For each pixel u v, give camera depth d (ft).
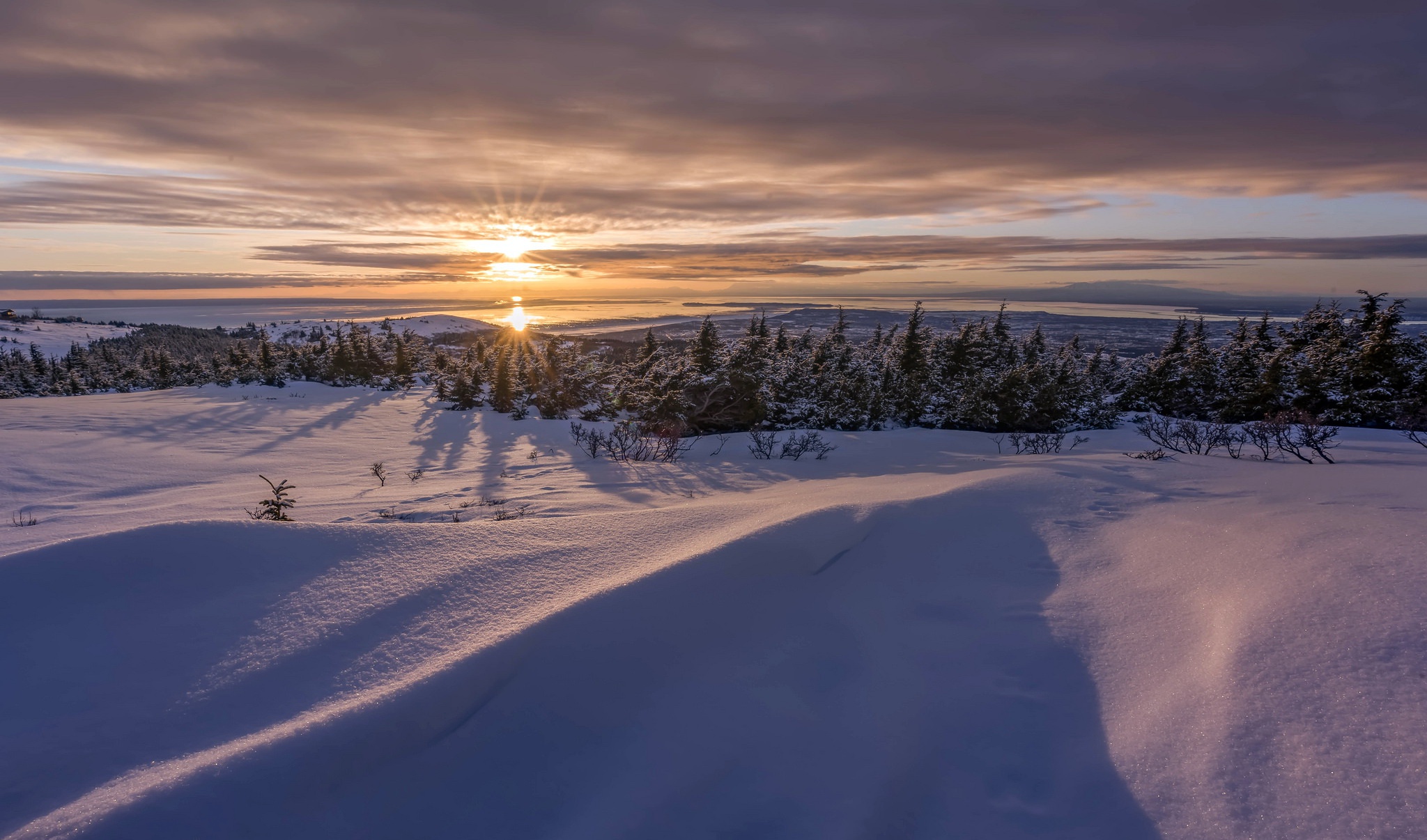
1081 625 9.96
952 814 6.44
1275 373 77.77
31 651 7.82
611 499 28.19
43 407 76.79
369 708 6.75
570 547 12.16
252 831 5.49
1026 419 71.82
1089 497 17.21
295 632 8.73
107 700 7.12
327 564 10.77
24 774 5.92
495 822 6.06
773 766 7.02
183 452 51.26
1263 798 5.85
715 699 7.97
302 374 141.79
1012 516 15.53
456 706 7.20
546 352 97.30
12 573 8.95
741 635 9.38
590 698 7.67
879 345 135.74
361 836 5.74
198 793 5.55
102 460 43.93
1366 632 7.89
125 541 10.05
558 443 60.18
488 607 9.53
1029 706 8.08
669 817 6.22
